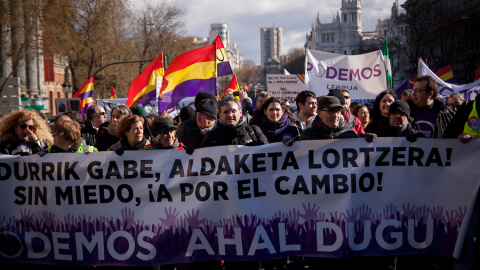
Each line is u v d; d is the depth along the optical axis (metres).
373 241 4.31
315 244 4.32
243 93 8.47
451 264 4.63
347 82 8.30
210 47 7.51
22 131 4.97
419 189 4.31
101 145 5.74
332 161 4.33
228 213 4.34
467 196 4.25
